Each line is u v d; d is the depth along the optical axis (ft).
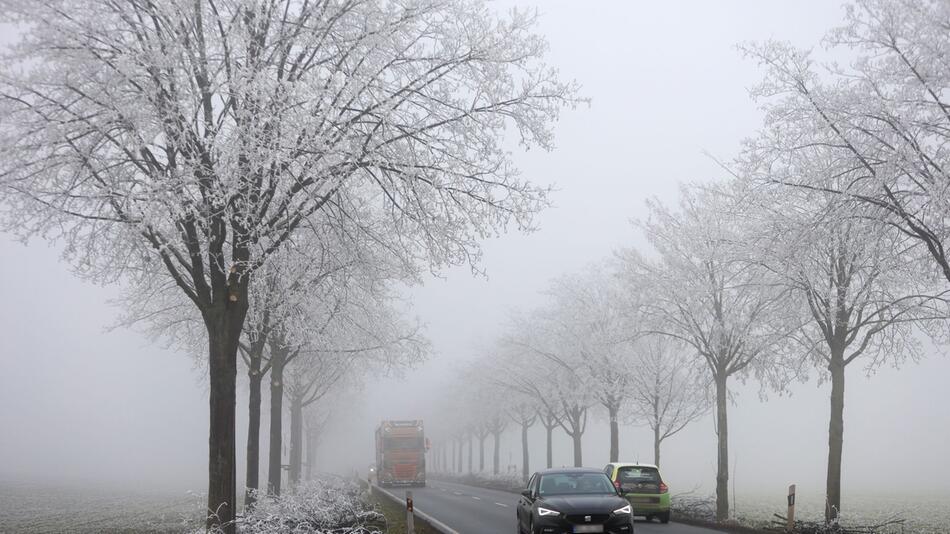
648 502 73.41
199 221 40.65
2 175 37.96
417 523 66.03
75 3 38.27
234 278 42.57
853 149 48.88
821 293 57.93
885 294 58.75
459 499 108.47
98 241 42.93
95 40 38.70
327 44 42.88
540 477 54.85
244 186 38.68
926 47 45.44
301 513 50.47
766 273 64.08
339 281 55.62
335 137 41.37
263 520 48.01
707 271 79.00
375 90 42.88
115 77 37.58
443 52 44.52
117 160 40.19
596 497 50.70
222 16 41.06
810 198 53.83
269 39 42.11
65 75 37.58
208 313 42.50
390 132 43.65
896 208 46.93
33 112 38.19
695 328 81.05
